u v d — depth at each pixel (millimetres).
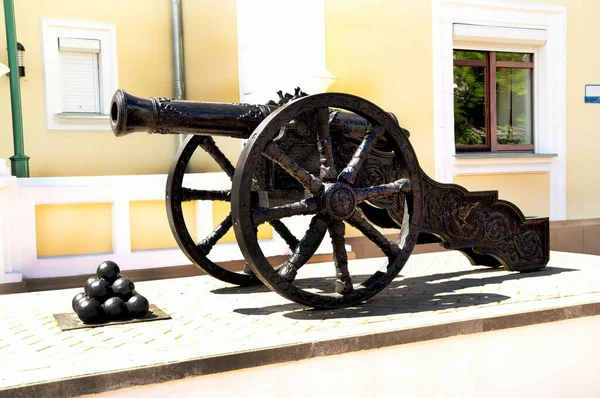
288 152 4016
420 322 3484
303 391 3162
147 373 2832
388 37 7293
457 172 7676
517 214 4953
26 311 4145
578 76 8430
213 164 7293
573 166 8430
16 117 5930
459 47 7801
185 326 3596
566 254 6109
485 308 3799
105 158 7020
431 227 4586
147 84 7203
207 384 2959
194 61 7328
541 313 3756
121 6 7070
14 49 5891
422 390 3441
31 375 2734
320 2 6895
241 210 3539
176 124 3838
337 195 3807
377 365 3326
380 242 3998
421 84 7480
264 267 3611
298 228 6492
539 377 3770
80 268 5902
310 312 3854
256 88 6926
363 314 3748
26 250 5719
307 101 3713
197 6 7289
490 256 5340
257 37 6930
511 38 7926
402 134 4016
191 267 6242
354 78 7145
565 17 8266
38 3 6719
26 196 5711
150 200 6184
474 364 3584
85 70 7020
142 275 6082
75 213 5973
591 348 3932
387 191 3967
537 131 8320
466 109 7992
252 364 3029
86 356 3025
